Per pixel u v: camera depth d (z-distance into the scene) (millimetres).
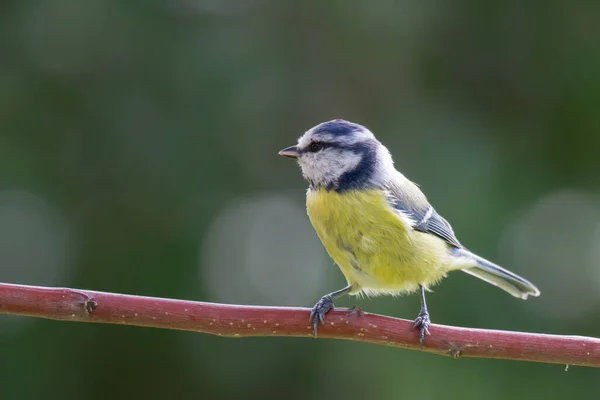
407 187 8523
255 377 11461
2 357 10938
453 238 8867
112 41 11422
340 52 12258
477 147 11711
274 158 12070
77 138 11477
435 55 12297
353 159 8109
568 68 11906
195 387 11500
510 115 12164
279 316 6598
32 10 11273
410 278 8047
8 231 11312
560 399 10703
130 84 11523
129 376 11422
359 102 12289
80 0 11273
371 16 12023
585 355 6379
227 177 11797
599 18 11852
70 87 11422
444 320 10812
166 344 11539
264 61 11961
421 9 12008
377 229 7852
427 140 11852
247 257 11992
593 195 11906
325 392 11156
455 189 11336
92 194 11516
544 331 11047
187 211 11562
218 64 11688
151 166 11500
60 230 11414
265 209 12062
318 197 8156
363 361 11055
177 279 11406
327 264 12000
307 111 12148
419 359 10820
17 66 11289
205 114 11648
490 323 10914
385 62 12344
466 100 12219
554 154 11977
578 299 11633
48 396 11031
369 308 10945
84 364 11266
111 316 6297
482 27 12188
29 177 11234
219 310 6477
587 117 11898
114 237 11477
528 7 12039
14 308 6156
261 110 11945
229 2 12008
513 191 11539
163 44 11547
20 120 11266
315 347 11367
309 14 12172
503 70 12211
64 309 6207
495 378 10688
